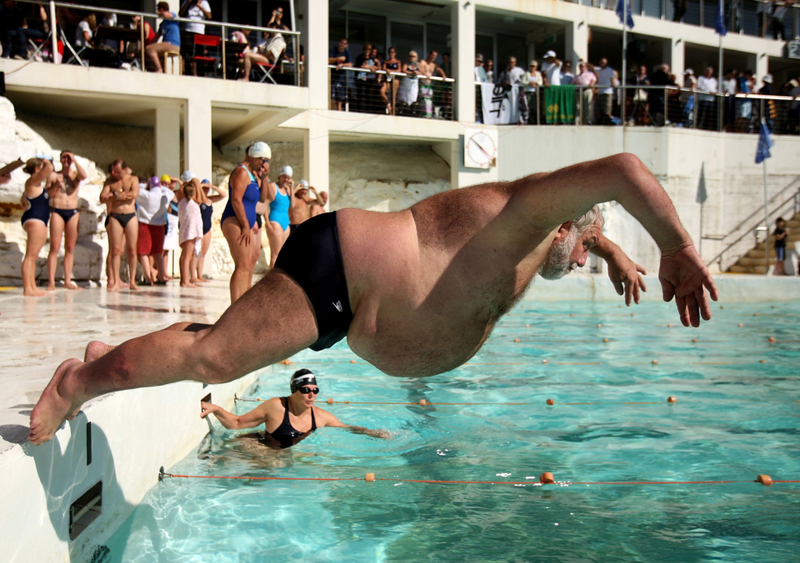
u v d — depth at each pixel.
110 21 13.68
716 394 5.27
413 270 1.88
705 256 18.31
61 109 13.67
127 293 8.63
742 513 2.96
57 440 2.18
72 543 2.30
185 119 12.56
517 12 18.38
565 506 3.06
